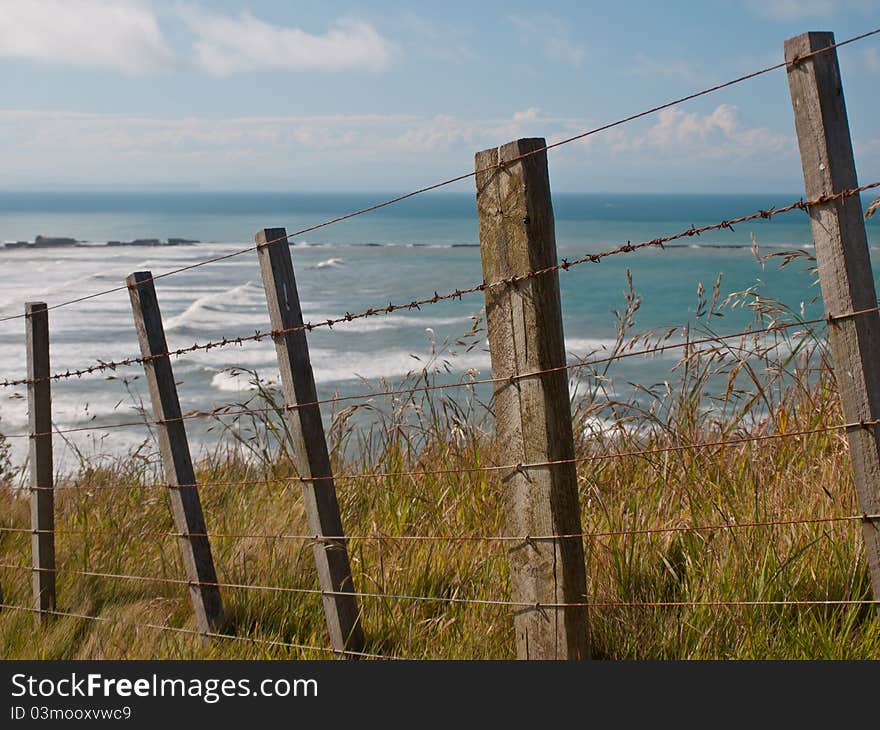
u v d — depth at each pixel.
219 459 7.25
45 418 5.07
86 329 42.28
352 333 37.72
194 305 49.56
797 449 4.73
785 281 52.47
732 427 5.04
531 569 3.28
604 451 5.17
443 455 5.73
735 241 122.44
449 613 4.01
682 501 4.41
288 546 4.78
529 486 3.24
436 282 70.31
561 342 3.19
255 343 36.97
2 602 5.18
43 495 4.99
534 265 3.12
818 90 2.41
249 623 4.32
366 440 6.32
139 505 5.86
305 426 3.94
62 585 5.08
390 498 5.14
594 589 3.81
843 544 3.72
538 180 3.11
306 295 60.94
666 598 3.82
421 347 33.31
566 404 3.21
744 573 3.65
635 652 3.58
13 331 42.09
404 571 4.25
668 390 5.38
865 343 2.44
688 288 55.25
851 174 2.44
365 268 84.50
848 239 2.43
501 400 3.28
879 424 2.45
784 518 4.02
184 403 24.12
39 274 79.62
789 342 5.25
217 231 191.25
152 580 4.82
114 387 26.66
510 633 3.75
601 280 61.88
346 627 3.91
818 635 3.38
